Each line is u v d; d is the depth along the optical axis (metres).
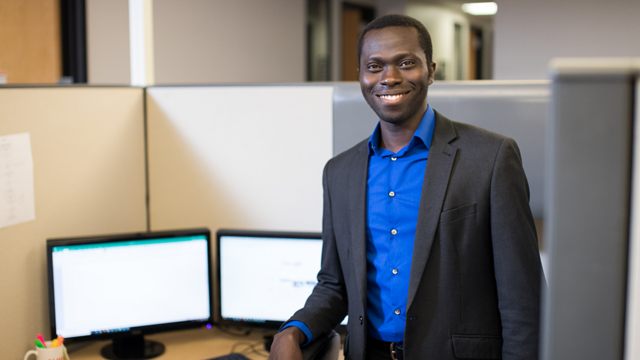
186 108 1.59
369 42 1.00
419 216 0.96
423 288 0.96
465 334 0.95
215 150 1.58
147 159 1.63
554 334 0.43
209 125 1.58
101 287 1.38
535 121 1.35
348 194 1.09
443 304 0.95
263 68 4.63
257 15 4.52
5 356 1.24
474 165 0.95
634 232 0.40
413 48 0.97
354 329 1.06
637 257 0.40
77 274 1.35
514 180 0.94
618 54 3.54
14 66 3.35
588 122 0.41
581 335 0.42
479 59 8.71
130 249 1.40
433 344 0.96
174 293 1.45
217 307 1.52
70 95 1.38
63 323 1.35
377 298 1.04
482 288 0.96
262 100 1.54
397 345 1.01
